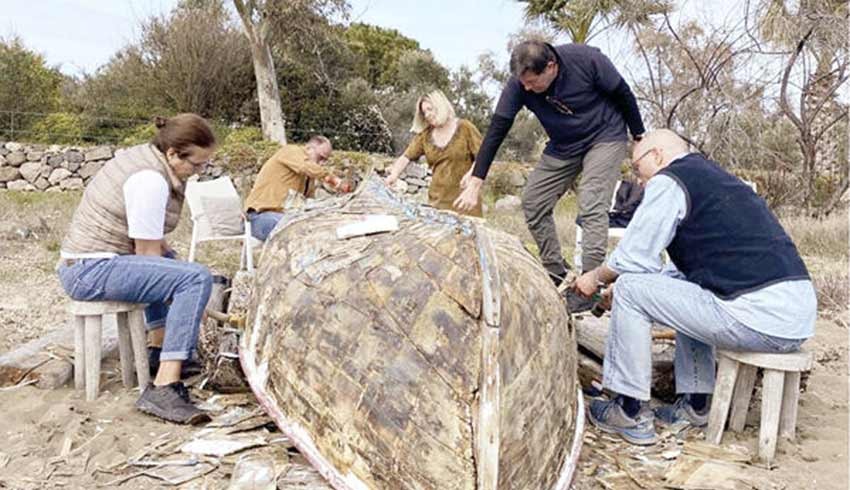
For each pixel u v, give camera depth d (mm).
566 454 2766
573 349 3141
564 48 4219
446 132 5910
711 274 3225
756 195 3314
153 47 16250
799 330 3160
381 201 3578
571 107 4250
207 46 16031
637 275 3344
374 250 2863
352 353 2609
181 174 3670
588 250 4375
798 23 10414
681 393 3674
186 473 2902
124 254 3592
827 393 4234
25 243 8594
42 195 13281
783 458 3275
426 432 2379
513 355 2494
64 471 2943
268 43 15594
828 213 11828
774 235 3213
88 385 3633
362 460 2477
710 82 10938
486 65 23453
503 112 4453
